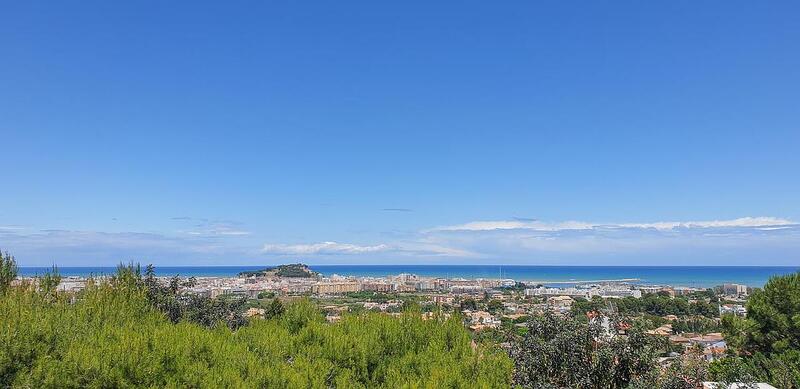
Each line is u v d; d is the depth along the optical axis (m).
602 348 8.59
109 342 7.34
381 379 7.89
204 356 7.36
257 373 7.02
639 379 8.10
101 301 9.83
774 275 20.47
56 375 6.43
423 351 8.30
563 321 9.16
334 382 7.49
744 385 11.27
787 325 18.88
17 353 6.77
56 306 9.48
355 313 9.71
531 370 8.55
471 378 7.33
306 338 8.73
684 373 8.12
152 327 8.38
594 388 8.52
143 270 17.84
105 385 6.45
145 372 6.66
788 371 14.83
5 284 11.57
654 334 8.67
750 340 19.84
